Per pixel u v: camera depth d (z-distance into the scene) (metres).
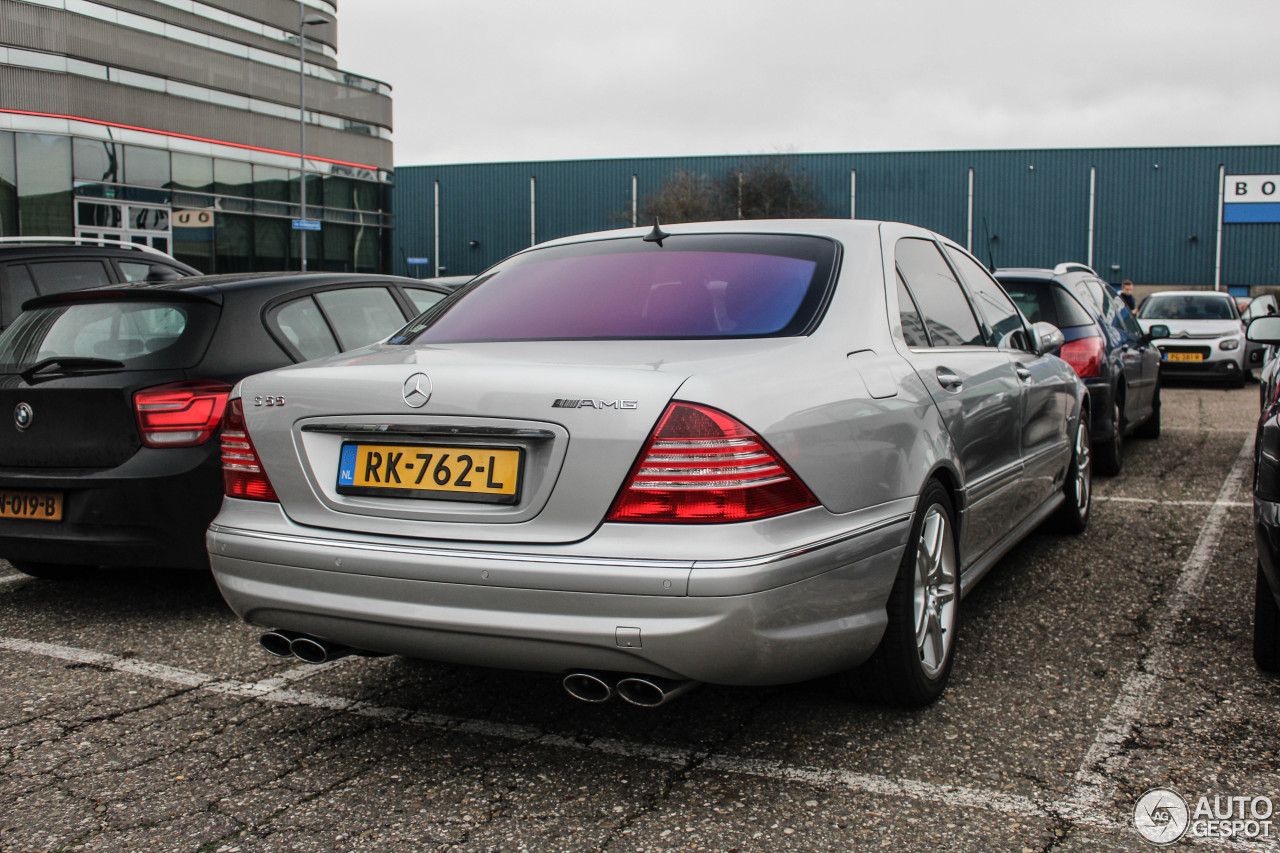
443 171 55.72
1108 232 49.41
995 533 3.70
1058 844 2.21
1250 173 47.91
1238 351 14.80
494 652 2.39
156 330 4.02
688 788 2.50
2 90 24.98
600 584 2.25
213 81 30.20
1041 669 3.27
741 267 3.03
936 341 3.31
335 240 34.94
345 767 2.66
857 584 2.55
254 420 2.72
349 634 2.55
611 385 2.31
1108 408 6.80
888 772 2.56
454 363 2.53
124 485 3.74
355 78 35.28
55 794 2.52
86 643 3.72
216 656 3.57
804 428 2.42
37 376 3.92
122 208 27.70
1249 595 4.08
